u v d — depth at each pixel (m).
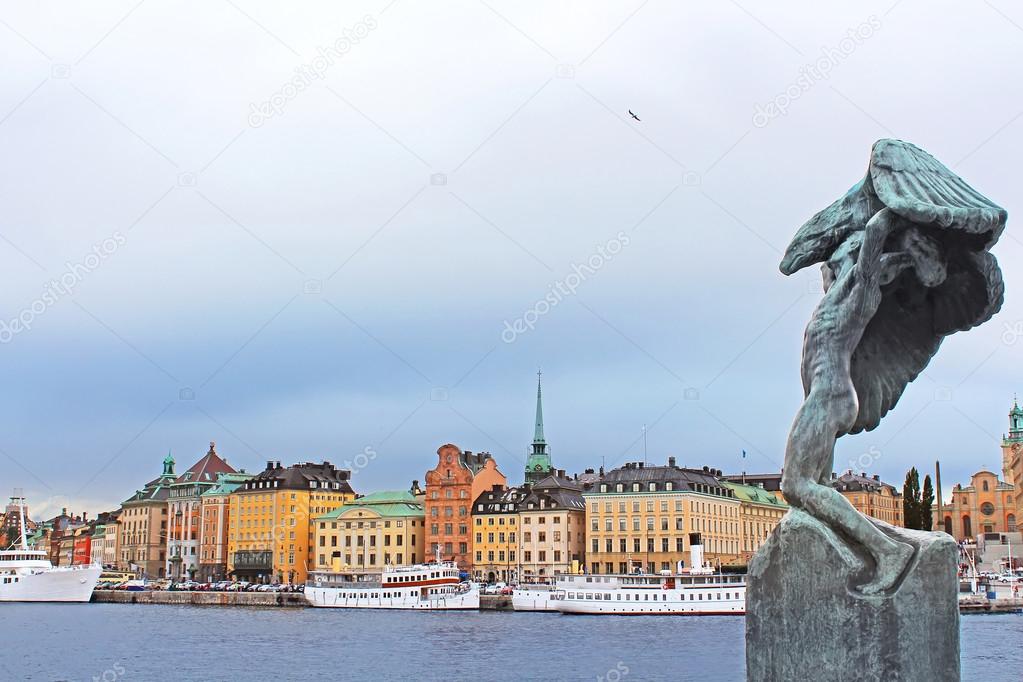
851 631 12.18
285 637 100.19
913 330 14.00
